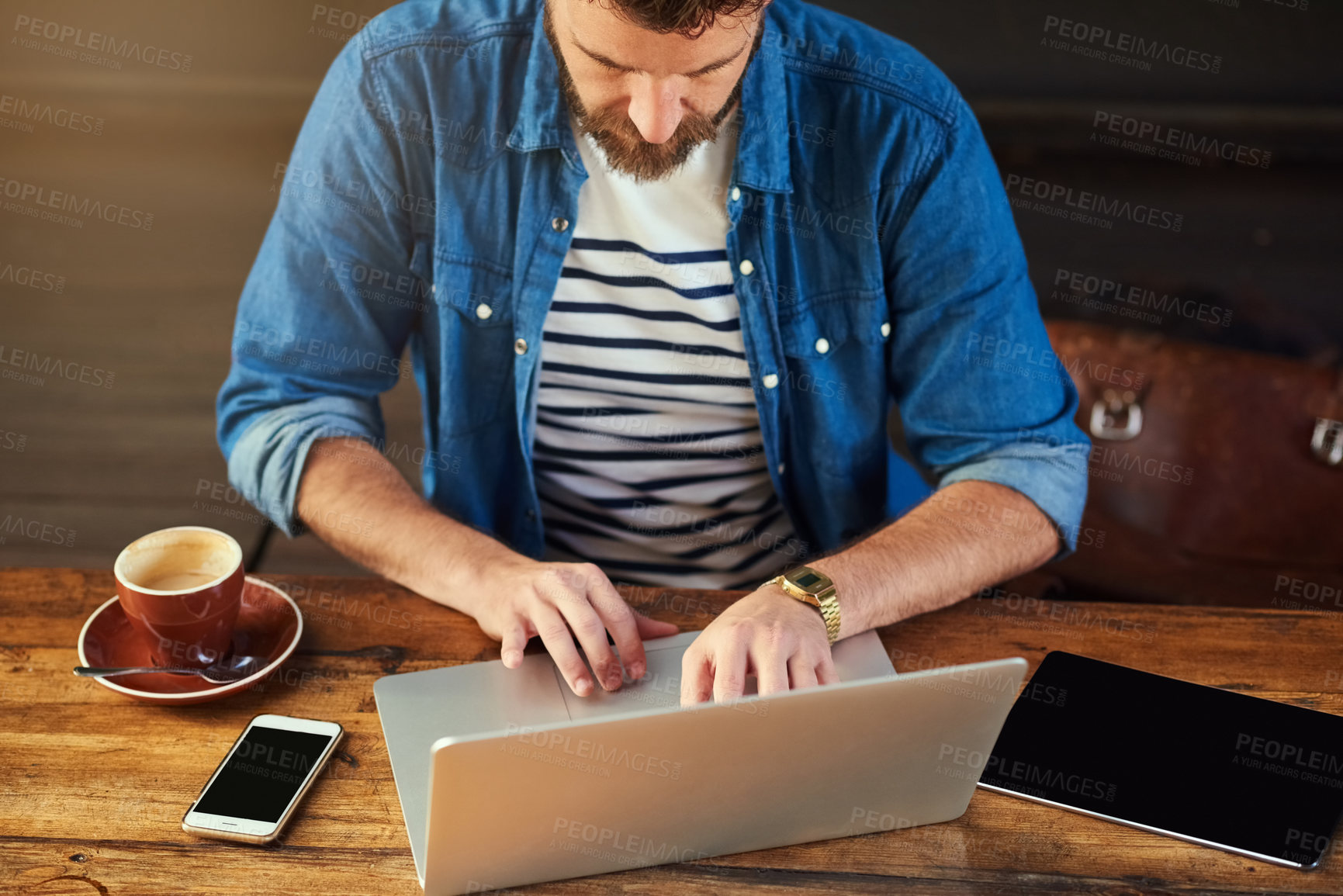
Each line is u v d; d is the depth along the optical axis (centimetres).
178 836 84
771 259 126
